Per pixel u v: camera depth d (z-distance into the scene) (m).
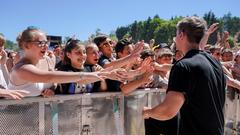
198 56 2.49
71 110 2.92
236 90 5.14
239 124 5.25
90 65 3.54
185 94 2.38
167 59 4.51
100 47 4.01
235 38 9.74
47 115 2.76
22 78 2.61
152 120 3.65
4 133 2.51
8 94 2.41
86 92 3.21
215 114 2.50
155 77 4.03
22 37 2.70
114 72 3.01
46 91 2.74
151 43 8.54
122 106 3.39
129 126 3.49
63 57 3.30
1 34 4.64
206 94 2.43
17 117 2.58
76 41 3.22
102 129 3.20
